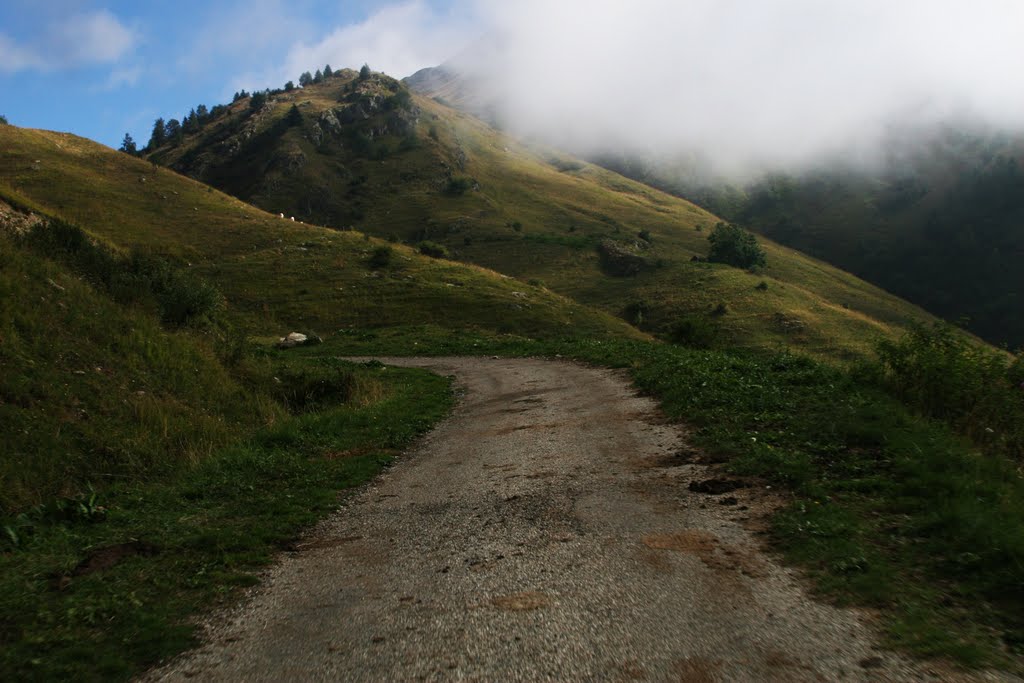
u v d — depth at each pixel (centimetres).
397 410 1429
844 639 324
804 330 7394
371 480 844
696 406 995
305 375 1670
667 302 8575
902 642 315
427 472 852
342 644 380
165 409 1077
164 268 1802
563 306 5362
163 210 7350
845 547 436
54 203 6800
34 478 750
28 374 959
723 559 445
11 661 376
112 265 1644
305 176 16088
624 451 817
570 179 19450
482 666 335
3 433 807
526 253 11275
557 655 337
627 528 529
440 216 13838
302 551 575
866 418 747
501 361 2627
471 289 5400
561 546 504
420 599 435
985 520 429
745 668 306
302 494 770
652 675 308
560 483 701
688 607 377
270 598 468
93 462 841
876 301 12100
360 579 488
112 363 1142
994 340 13575
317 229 7294
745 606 372
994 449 678
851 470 609
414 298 5134
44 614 436
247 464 921
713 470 675
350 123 19400
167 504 737
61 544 595
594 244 11562
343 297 5131
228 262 5906
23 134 8500
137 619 432
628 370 1705
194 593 480
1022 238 16550
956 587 367
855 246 18725
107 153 8950
